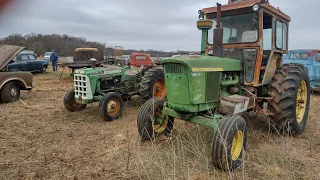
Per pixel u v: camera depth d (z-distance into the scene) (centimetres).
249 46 397
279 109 405
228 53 423
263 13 402
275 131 426
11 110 612
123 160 329
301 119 449
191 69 312
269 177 284
